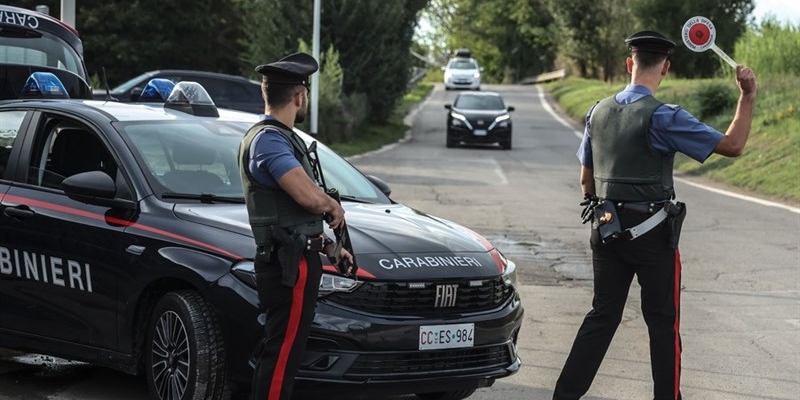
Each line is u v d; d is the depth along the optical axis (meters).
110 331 7.01
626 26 69.81
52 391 7.56
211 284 6.37
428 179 25.31
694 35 6.48
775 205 21.77
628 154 6.57
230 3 55.94
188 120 7.97
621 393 7.96
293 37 39.34
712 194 24.02
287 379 5.82
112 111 7.82
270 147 5.68
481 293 6.73
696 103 38.66
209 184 7.34
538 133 45.22
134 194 7.09
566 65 84.50
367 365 6.28
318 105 36.06
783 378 8.51
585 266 13.86
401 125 46.22
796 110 31.36
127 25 50.41
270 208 5.71
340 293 6.25
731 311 11.20
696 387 8.20
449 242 6.97
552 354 9.12
